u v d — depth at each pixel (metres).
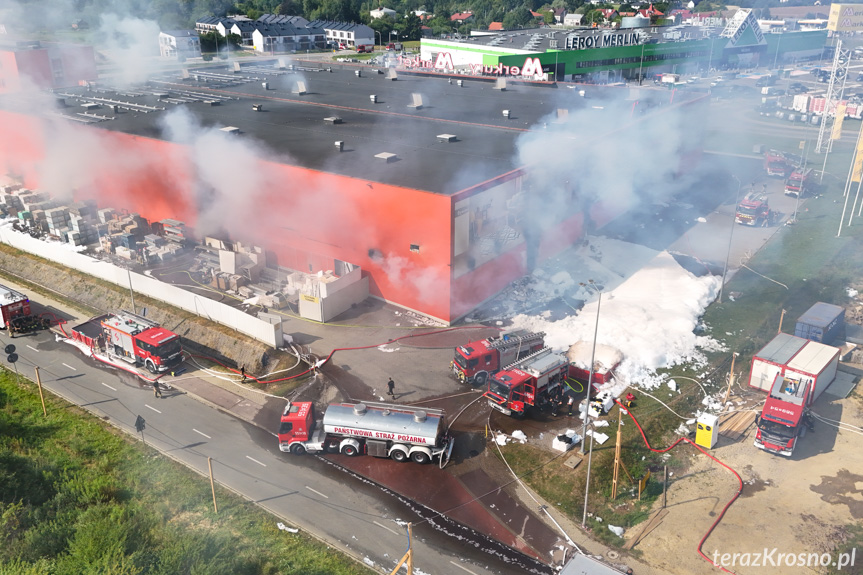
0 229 56.41
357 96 74.81
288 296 46.47
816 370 34.59
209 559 24.50
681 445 32.34
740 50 155.88
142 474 30.22
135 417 34.84
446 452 31.58
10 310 43.12
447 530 27.25
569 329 42.41
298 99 72.94
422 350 40.66
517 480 30.09
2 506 27.22
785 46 168.75
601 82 122.56
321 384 37.12
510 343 37.56
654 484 29.70
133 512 27.23
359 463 31.42
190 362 40.22
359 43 162.50
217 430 33.84
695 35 147.25
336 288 44.03
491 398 34.62
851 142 93.50
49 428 33.75
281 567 25.00
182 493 28.97
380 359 39.69
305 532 26.98
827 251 55.62
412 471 30.78
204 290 48.56
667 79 126.69
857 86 137.50
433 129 58.88
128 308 45.88
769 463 30.94
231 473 30.55
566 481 29.78
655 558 25.70
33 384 37.81
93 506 27.61
